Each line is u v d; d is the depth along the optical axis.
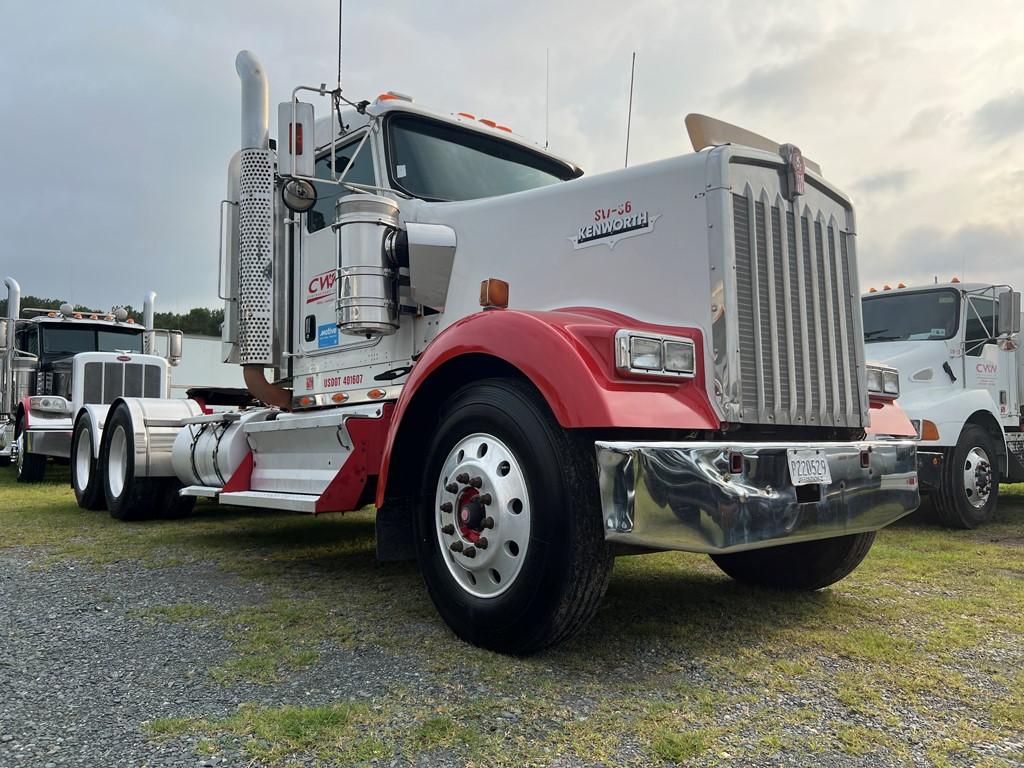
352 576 4.38
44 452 10.72
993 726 2.33
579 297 3.47
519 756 2.07
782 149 3.35
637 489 2.55
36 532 6.04
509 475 2.90
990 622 3.45
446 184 4.53
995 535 6.08
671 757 2.07
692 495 2.59
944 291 7.38
